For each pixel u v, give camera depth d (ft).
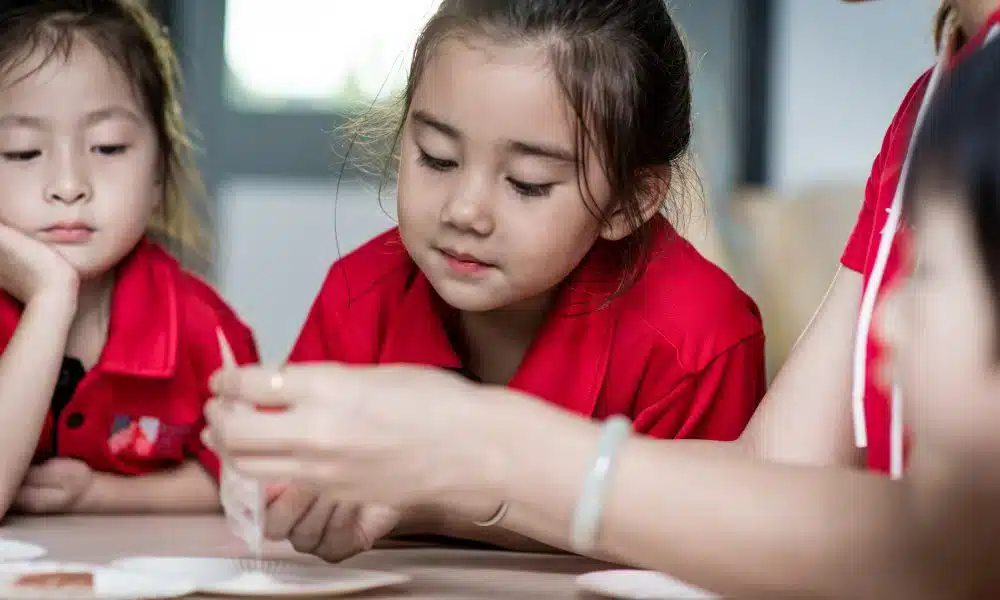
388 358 4.65
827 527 2.39
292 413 2.53
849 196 10.48
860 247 4.01
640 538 2.47
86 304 5.18
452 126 3.79
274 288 11.26
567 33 3.84
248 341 5.57
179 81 5.65
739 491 2.45
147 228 5.63
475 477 2.53
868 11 11.93
